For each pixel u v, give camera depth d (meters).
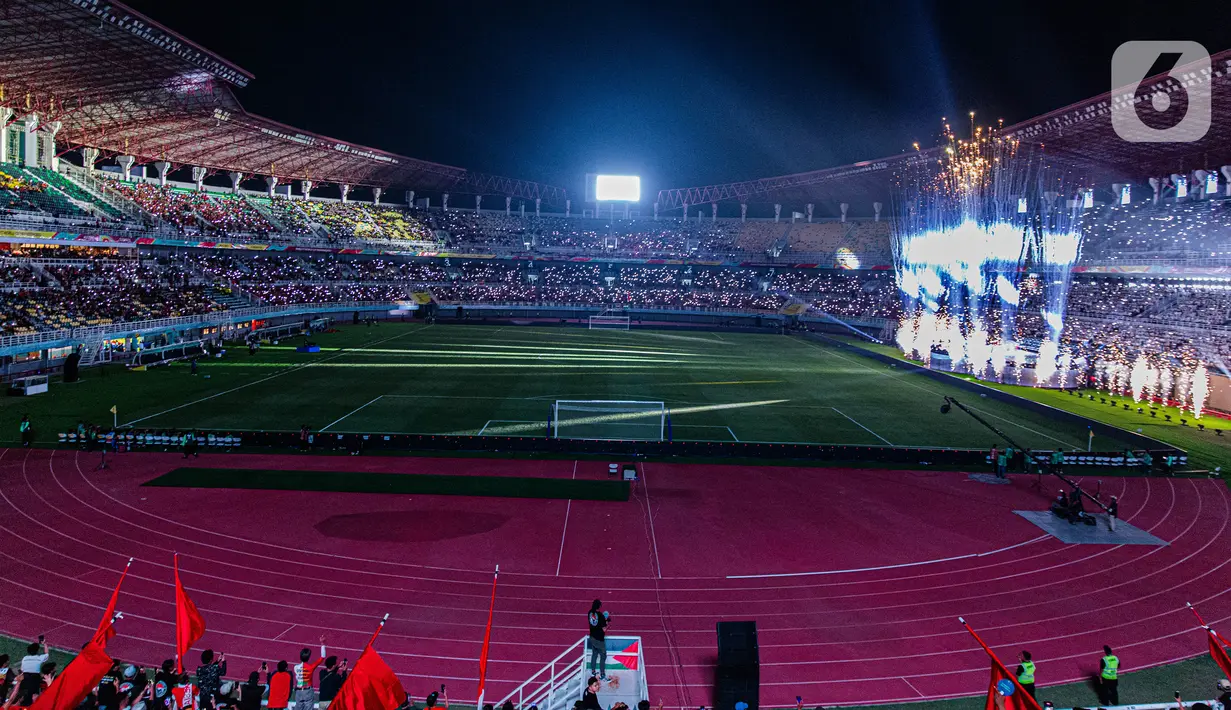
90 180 72.50
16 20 43.59
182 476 28.73
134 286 64.94
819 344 84.94
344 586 19.69
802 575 21.30
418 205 119.19
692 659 16.62
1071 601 20.03
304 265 95.38
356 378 52.09
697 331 96.62
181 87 58.72
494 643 17.05
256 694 13.26
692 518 25.78
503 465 31.88
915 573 21.62
